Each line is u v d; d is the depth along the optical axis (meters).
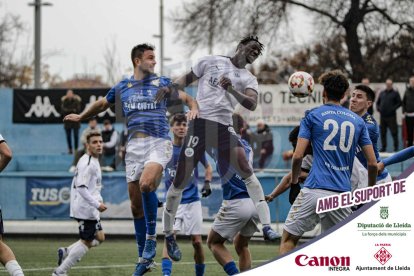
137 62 20.62
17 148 53.91
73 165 47.00
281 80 45.34
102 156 45.75
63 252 23.77
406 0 69.88
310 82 20.81
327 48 71.81
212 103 19.72
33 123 53.81
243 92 19.81
